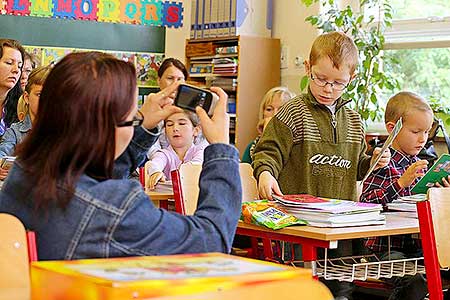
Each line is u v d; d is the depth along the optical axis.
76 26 5.58
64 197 1.38
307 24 5.33
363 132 3.07
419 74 5.06
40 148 1.42
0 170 3.20
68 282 0.98
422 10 5.09
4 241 1.39
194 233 1.44
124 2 5.73
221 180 1.55
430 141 4.02
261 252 3.36
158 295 0.93
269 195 2.67
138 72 5.77
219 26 5.46
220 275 1.01
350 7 5.20
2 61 4.12
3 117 4.25
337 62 2.87
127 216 1.38
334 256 2.87
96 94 1.40
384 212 2.97
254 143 4.61
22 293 1.31
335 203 2.49
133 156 1.80
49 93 1.42
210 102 1.71
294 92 5.41
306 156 2.91
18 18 5.40
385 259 2.93
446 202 2.29
